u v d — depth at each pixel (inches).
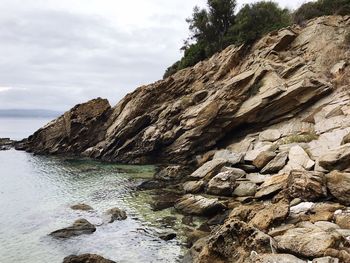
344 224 697.0
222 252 659.4
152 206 1152.8
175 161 1854.1
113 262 737.0
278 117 1546.5
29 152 2751.0
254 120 1616.6
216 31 2486.5
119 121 2284.7
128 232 931.3
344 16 1758.1
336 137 1168.8
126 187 1430.9
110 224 993.5
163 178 1558.8
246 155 1327.5
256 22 2139.5
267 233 714.8
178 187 1365.7
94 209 1143.6
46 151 2596.0
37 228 972.6
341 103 1348.4
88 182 1556.3
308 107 1476.4
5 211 1136.2
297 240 613.3
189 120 1795.0
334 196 852.6
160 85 2220.7
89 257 738.8
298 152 1146.7
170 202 1181.7
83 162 2138.3
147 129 2010.3
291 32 1824.6
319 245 582.6
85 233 922.7
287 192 936.3
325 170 987.3
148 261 761.0
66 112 2603.3
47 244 861.2
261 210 825.5
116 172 1760.6
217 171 1328.7
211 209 1022.4
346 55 1562.5
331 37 1674.5
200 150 1775.3
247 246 649.0
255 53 1894.7
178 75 2303.2
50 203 1227.9
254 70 1701.5
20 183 1578.5
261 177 1161.4
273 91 1518.2
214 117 1700.3
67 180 1615.4
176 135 1865.2
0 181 1622.8
